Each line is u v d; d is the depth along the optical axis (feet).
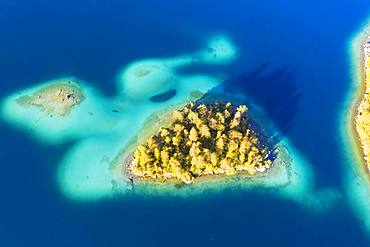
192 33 504.02
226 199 363.56
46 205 357.41
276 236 345.92
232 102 432.25
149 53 480.23
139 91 440.04
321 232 349.61
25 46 479.41
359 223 355.15
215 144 373.81
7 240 337.52
